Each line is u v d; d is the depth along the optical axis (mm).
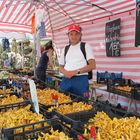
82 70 2848
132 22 4891
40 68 5070
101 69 5996
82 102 2381
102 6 4691
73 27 2908
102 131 1554
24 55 8703
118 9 4832
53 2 4742
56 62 7711
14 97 2561
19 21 6684
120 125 1652
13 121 1729
